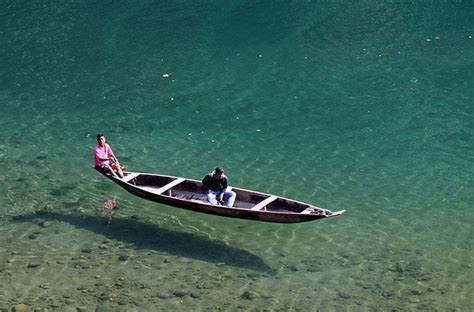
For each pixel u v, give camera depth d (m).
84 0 48.50
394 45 41.91
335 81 37.41
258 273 20.84
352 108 34.34
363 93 36.00
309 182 27.06
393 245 22.67
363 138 31.25
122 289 19.69
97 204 24.98
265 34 43.41
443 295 19.88
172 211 24.75
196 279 20.41
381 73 38.31
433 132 31.80
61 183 26.45
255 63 39.50
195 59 39.97
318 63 39.56
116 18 45.59
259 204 22.75
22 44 41.38
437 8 47.47
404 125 32.53
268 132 31.75
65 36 42.72
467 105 34.56
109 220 23.83
